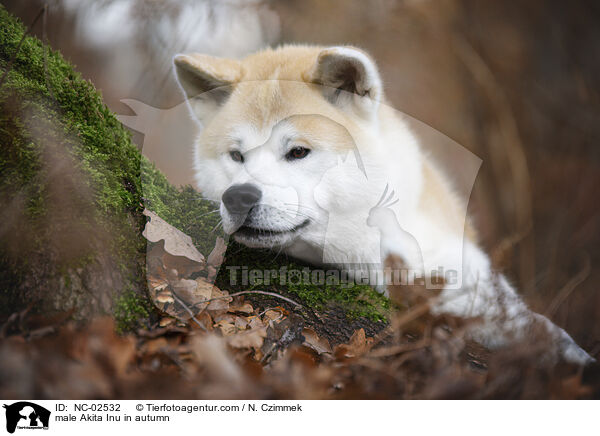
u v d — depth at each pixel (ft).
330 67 9.60
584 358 8.83
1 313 6.33
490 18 20.18
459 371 7.06
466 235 11.61
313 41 22.89
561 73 19.39
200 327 7.06
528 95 19.13
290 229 9.33
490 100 18.81
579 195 16.93
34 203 6.72
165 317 7.13
